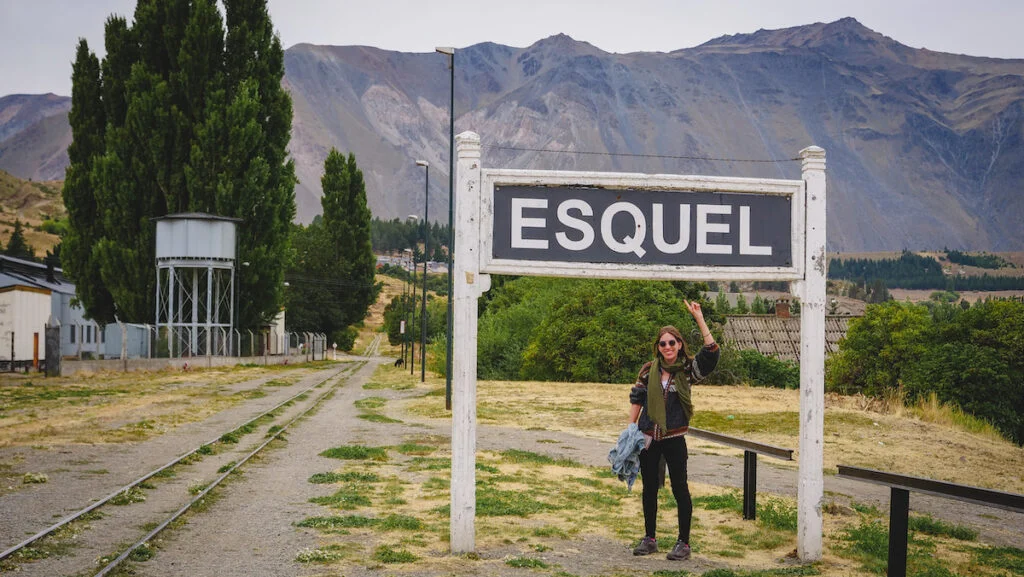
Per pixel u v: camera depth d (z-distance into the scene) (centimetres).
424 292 4375
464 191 714
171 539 770
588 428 2102
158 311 4731
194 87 5012
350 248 9900
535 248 727
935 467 1647
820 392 729
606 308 4341
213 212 5025
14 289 3866
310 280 9669
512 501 1002
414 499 1006
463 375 721
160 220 4759
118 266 4791
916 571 691
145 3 5059
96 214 5041
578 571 665
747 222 746
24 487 1020
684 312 4338
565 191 730
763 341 6400
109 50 5106
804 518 723
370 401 2891
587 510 973
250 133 5041
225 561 691
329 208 9881
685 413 710
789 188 748
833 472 1522
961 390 3275
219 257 4834
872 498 1239
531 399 2956
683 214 741
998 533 1027
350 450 1440
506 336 5134
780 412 2498
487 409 2552
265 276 5372
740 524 905
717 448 1808
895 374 3919
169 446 1455
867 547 782
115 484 1057
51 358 3369
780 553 764
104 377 3528
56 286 5362
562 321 4400
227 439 1576
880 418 2383
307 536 789
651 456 721
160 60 5116
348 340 13088
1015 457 1914
